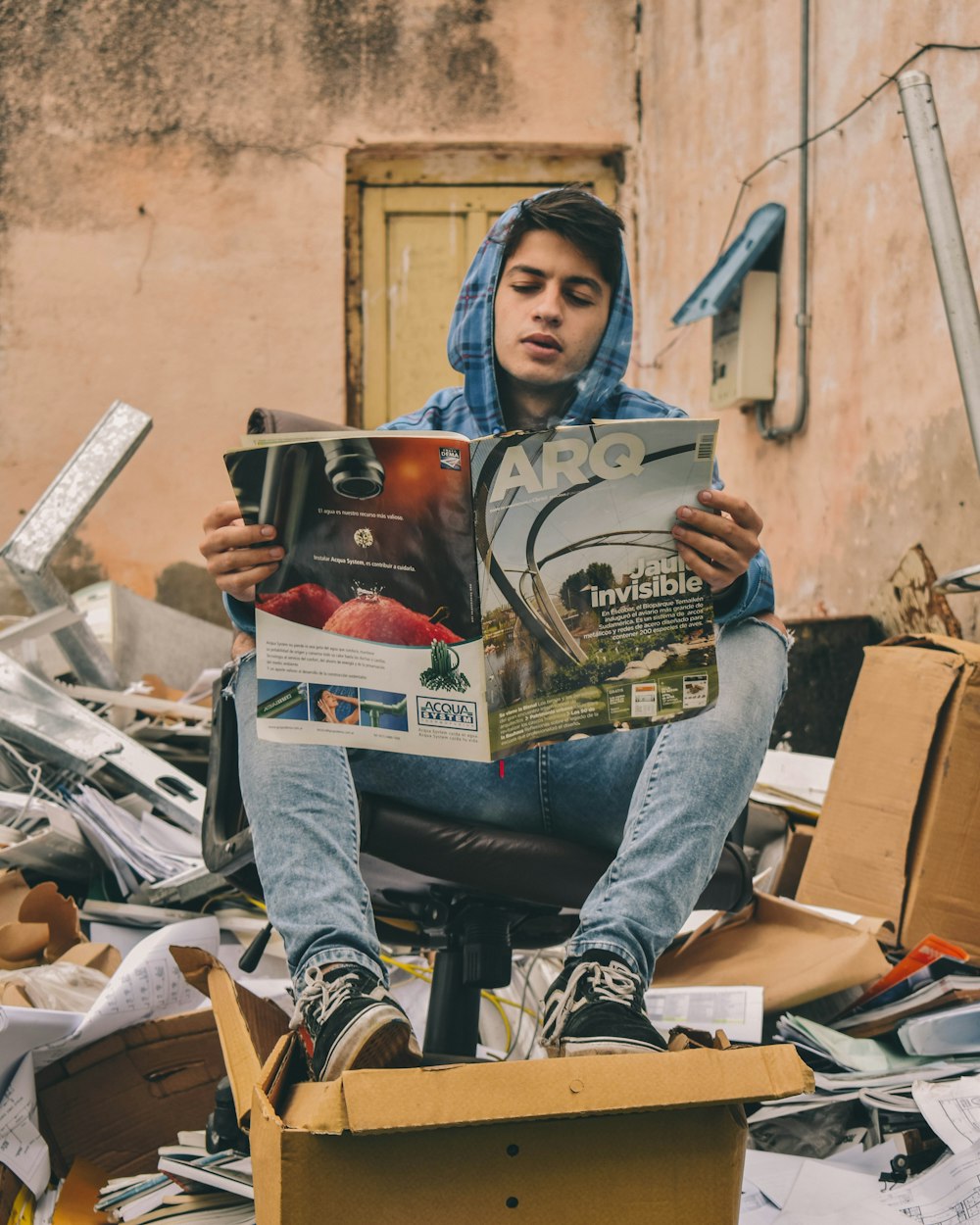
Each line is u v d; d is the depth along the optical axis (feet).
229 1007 4.47
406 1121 3.40
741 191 15.52
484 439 4.31
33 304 18.70
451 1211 3.61
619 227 5.59
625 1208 3.73
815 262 13.47
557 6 19.25
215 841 5.11
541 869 4.89
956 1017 5.97
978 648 7.95
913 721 7.81
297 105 18.98
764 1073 3.62
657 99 18.63
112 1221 5.34
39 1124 5.82
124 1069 5.91
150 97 18.85
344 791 4.56
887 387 11.89
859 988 6.44
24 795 9.29
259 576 4.36
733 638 4.89
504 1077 3.51
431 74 19.11
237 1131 5.13
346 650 4.39
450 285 19.61
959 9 10.69
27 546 10.44
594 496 4.38
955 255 8.05
